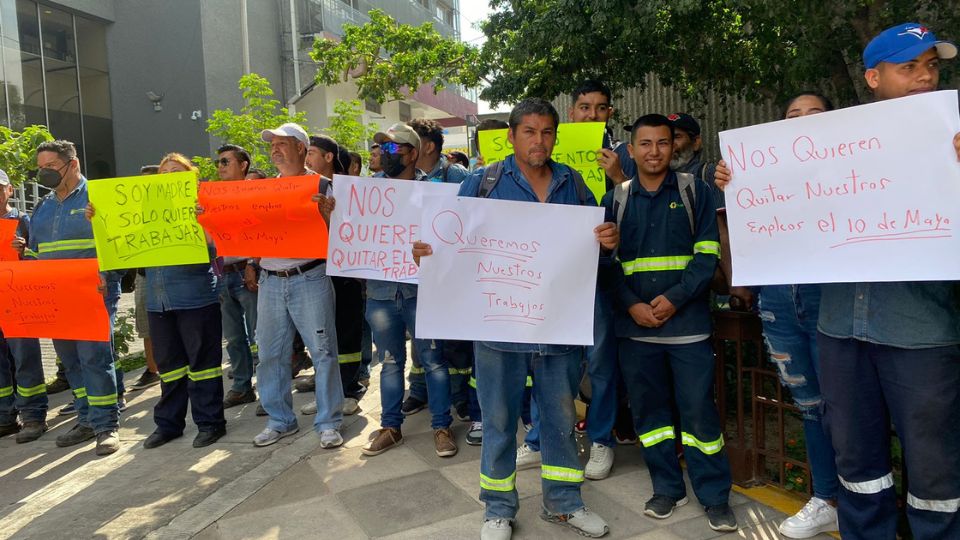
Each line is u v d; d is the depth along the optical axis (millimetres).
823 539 3004
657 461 3303
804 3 4000
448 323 2957
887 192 2318
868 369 2512
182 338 4730
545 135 2920
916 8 4289
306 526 3361
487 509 3172
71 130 16047
